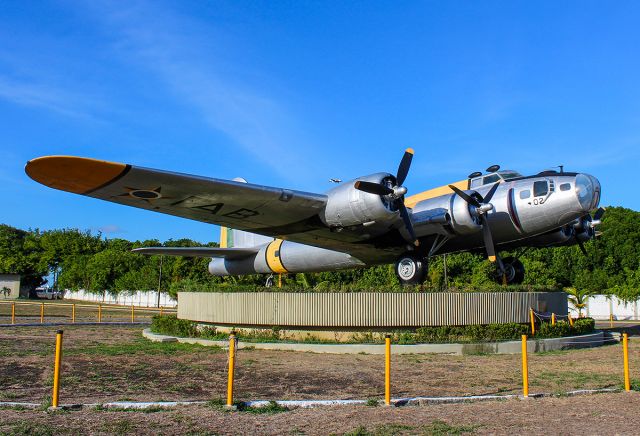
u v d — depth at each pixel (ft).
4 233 233.14
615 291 107.65
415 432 18.72
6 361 36.63
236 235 78.74
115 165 32.99
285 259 67.87
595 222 55.52
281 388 27.71
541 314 50.52
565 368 35.17
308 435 18.29
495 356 41.22
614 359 39.81
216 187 39.11
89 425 19.26
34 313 101.50
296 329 47.60
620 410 22.27
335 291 46.98
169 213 45.88
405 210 46.21
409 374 32.40
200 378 30.63
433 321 46.01
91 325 71.67
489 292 48.26
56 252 224.74
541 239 54.24
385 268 104.32
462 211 47.47
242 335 48.85
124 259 189.37
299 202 44.34
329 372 32.91
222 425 19.51
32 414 20.98
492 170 52.44
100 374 31.83
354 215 44.62
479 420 20.49
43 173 32.91
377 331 46.39
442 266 105.70
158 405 22.41
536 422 20.17
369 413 21.71
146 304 168.96
